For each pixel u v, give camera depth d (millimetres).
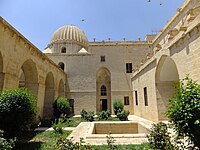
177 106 4801
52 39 32812
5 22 9258
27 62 13562
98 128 12492
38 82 14625
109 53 29172
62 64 29016
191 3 15773
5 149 4551
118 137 8180
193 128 4535
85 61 28422
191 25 8805
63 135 10664
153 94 15828
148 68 17594
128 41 30438
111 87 27844
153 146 5754
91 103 26984
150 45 29453
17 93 7621
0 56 9141
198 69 8312
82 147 4754
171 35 12039
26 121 7797
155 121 15219
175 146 5258
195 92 4727
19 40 11188
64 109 18250
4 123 7254
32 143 8539
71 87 27438
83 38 33344
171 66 14578
